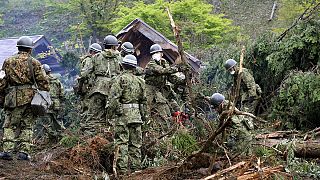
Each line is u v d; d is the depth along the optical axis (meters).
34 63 8.14
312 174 7.28
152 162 7.99
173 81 10.66
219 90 14.95
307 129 11.73
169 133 8.79
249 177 6.46
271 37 14.38
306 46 12.99
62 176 7.13
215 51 22.47
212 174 6.86
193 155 7.05
